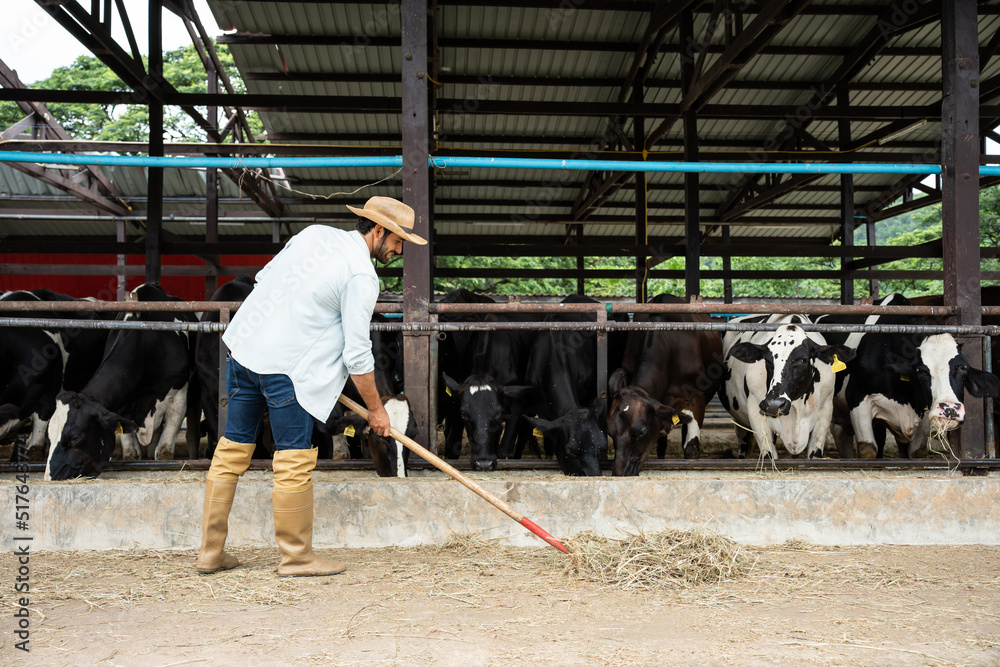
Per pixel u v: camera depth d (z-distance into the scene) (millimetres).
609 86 10320
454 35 9203
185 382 5945
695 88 7957
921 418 5879
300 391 2980
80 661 2115
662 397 5340
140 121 20219
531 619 2480
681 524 3617
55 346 6016
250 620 2469
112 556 3361
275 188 13352
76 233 15477
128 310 4094
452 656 2146
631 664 2090
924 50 9844
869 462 4426
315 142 11672
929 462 4391
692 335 5715
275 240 13867
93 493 3500
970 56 4555
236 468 3107
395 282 18094
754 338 6320
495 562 3227
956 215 4543
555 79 10133
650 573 2941
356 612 2549
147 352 5477
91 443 4344
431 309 4285
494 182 13305
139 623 2439
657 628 2396
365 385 3035
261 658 2137
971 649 2213
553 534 3568
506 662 2102
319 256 3012
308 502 3053
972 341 4598
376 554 3381
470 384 4914
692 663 2098
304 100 8555
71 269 12508
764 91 10945
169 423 5879
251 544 3527
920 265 25219
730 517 3637
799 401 5477
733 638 2301
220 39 8977
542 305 4297
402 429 4125
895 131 10383
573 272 13758
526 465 4805
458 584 2893
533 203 14469
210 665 2088
